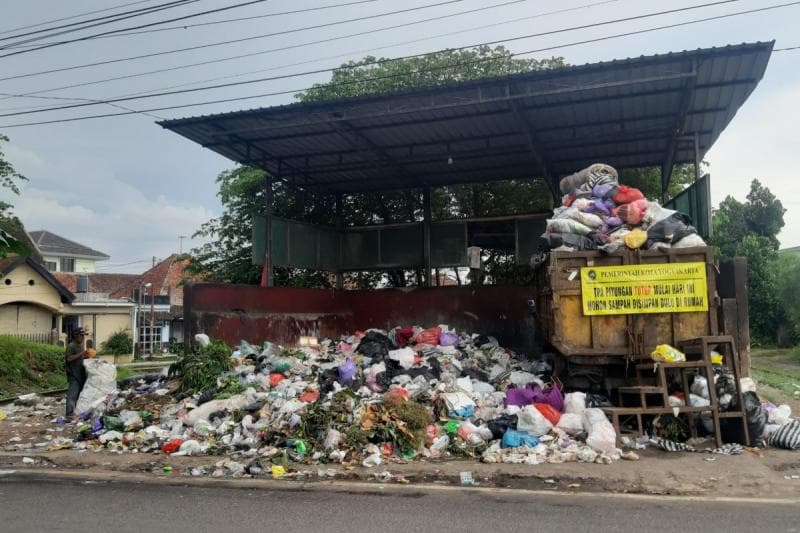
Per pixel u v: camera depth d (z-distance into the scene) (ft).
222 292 42.55
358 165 52.60
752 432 23.58
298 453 23.99
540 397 27.37
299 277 66.54
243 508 17.95
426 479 21.11
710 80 35.63
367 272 70.90
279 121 41.81
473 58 62.75
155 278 178.81
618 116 41.65
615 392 27.99
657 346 26.35
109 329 129.39
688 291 26.99
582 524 15.83
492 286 51.06
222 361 35.73
